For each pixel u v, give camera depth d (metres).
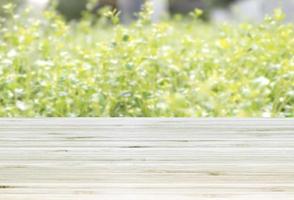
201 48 6.04
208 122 2.67
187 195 1.88
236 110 4.51
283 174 2.08
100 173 2.08
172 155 2.26
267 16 5.46
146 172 2.09
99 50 5.50
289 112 4.46
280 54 5.26
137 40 5.09
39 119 2.74
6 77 4.66
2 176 2.05
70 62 5.15
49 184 1.98
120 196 1.87
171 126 2.60
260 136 2.49
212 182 2.00
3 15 9.48
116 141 2.42
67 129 2.57
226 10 24.38
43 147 2.36
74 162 2.19
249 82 4.79
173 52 5.51
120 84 4.64
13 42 5.54
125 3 20.59
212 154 2.28
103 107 4.39
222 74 5.14
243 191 1.92
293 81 4.64
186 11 30.31
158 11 19.45
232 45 5.89
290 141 2.43
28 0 10.51
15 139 2.45
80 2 23.41
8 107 4.34
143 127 2.59
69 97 4.45
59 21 6.29
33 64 5.56
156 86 4.93
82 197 1.87
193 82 4.91
